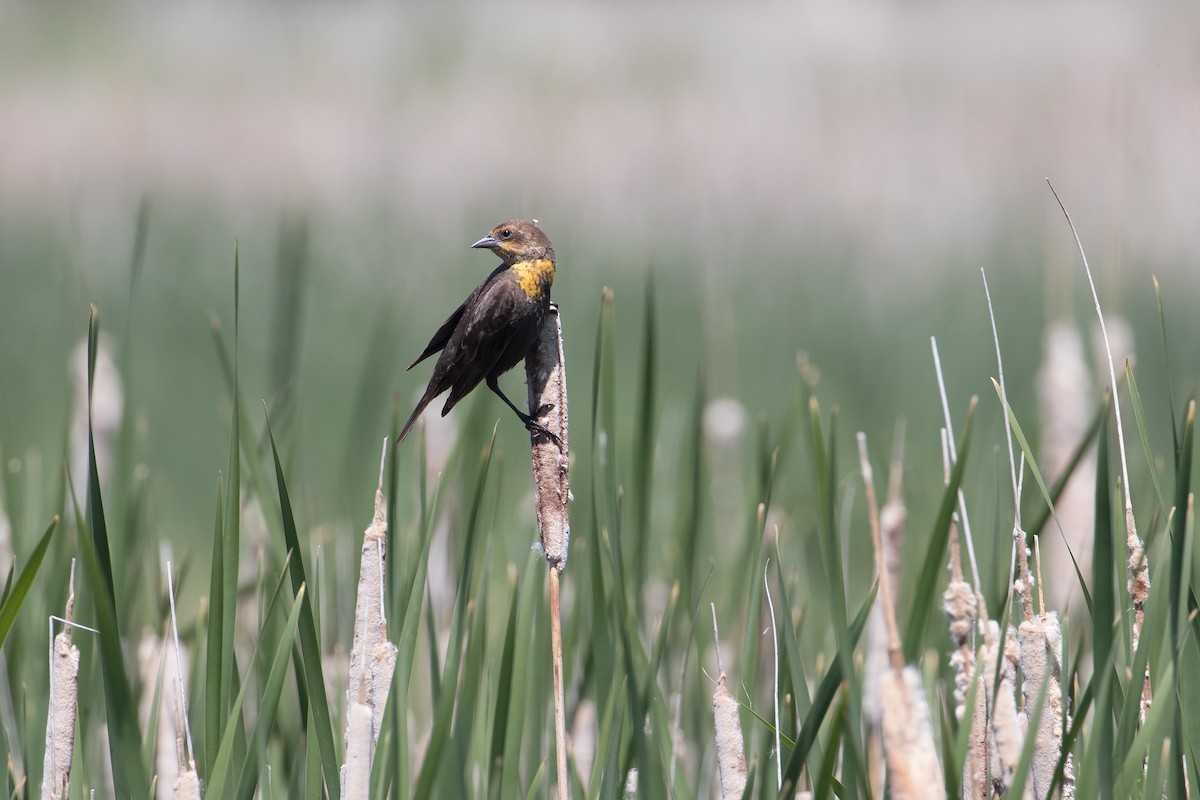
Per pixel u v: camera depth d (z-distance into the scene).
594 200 26.23
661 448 11.84
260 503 6.62
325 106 33.09
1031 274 20.08
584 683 7.12
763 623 8.00
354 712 4.96
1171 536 5.13
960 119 27.50
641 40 36.94
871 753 6.53
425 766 5.32
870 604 5.29
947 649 7.19
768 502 6.55
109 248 21.36
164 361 16.98
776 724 5.48
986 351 16.75
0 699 6.80
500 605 8.62
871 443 9.94
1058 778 5.04
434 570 8.19
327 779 5.26
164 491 12.20
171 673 6.88
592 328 17.61
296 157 29.80
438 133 30.66
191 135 31.23
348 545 8.23
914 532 9.57
